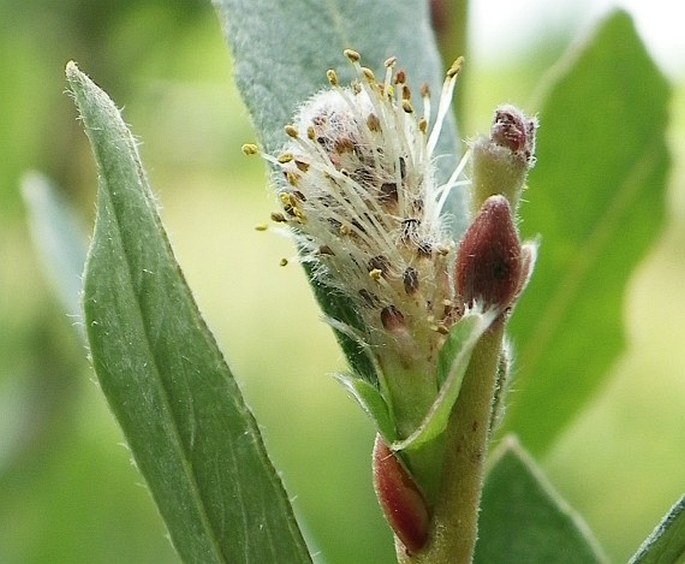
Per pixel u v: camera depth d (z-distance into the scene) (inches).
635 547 10.1
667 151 5.5
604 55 5.4
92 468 9.9
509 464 4.5
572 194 5.5
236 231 12.9
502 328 3.3
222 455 3.3
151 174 11.6
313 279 3.6
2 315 10.1
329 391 11.6
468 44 5.2
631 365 11.7
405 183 3.6
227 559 3.4
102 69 10.2
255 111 4.0
